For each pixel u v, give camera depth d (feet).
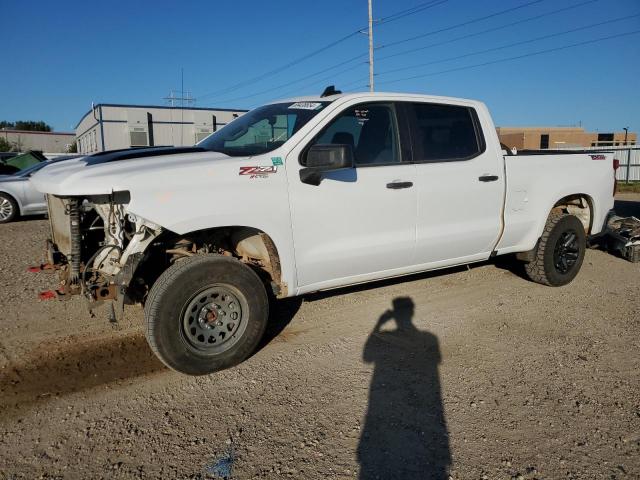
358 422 10.42
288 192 12.85
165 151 13.35
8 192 38.70
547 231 18.53
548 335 14.87
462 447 9.59
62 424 10.44
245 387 11.88
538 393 11.52
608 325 15.65
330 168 12.52
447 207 15.67
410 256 15.37
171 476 8.84
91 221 13.57
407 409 10.90
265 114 15.30
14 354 13.60
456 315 16.47
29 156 58.29
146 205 11.07
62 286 13.17
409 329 15.33
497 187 16.75
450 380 12.16
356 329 15.30
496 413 10.71
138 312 16.62
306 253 13.37
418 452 9.45
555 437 9.87
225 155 12.94
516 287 19.42
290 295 13.48
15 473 8.93
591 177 19.69
